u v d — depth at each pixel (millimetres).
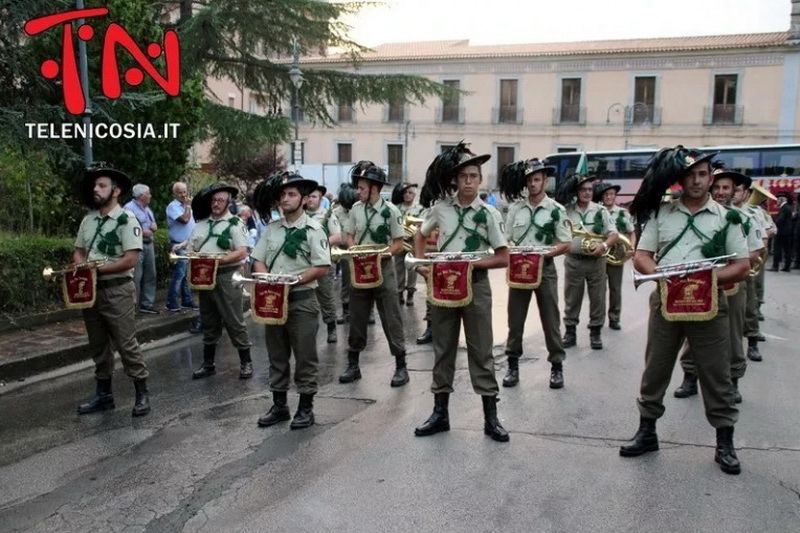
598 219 8562
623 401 6289
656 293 4879
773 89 32156
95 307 6109
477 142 37938
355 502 4332
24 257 8938
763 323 10172
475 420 5797
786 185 23469
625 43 35719
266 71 19594
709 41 33875
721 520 4035
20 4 10344
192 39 17156
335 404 6387
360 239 7289
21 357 7496
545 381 7008
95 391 6941
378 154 40156
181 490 4609
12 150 10953
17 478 4859
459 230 5422
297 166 19797
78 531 4113
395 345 7016
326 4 18656
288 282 5570
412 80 20609
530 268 6605
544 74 36281
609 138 35312
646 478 4605
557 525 4004
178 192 10422
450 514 4152
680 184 4805
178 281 10117
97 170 6152
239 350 7387
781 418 5789
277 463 4996
